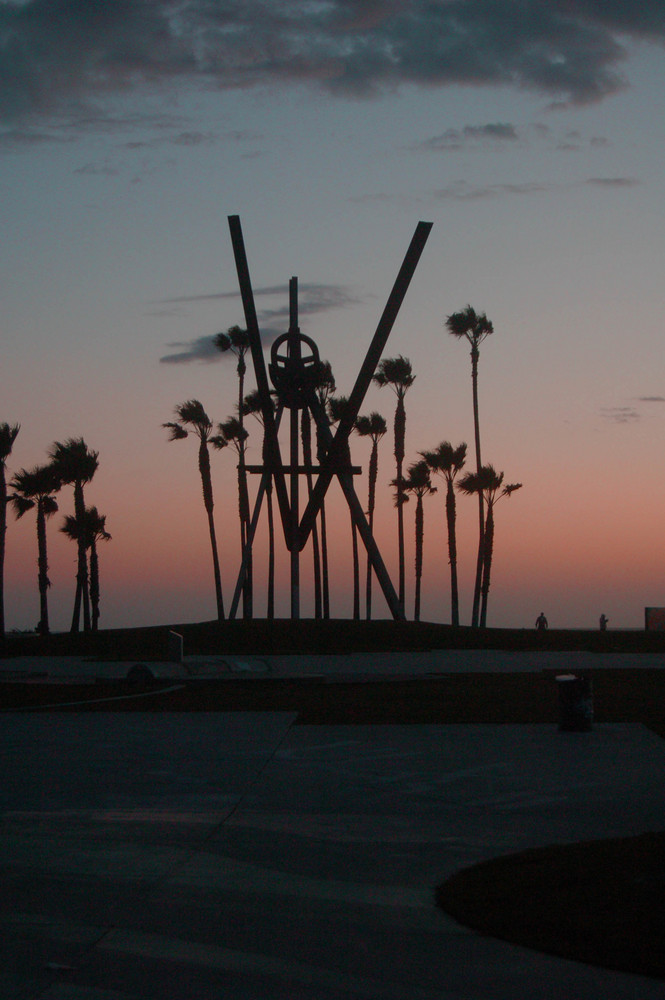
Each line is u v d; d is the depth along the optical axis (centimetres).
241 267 4647
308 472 4791
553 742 1534
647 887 725
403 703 2134
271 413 4769
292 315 4772
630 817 1025
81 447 6512
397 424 7156
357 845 920
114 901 745
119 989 572
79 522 6556
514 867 805
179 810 1084
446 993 566
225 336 7044
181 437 7162
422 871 828
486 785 1203
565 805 1086
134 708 2125
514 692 2375
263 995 563
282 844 926
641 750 1450
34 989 572
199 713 2003
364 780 1246
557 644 4753
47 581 6531
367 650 4509
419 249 4484
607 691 2350
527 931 658
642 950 615
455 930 675
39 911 719
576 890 732
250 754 1455
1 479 5916
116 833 974
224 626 4938
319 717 1894
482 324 6550
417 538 7769
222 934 668
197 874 821
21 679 3052
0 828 998
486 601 6962
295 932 672
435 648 4628
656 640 4850
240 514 7194
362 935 666
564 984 579
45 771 1327
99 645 4750
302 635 4734
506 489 7062
